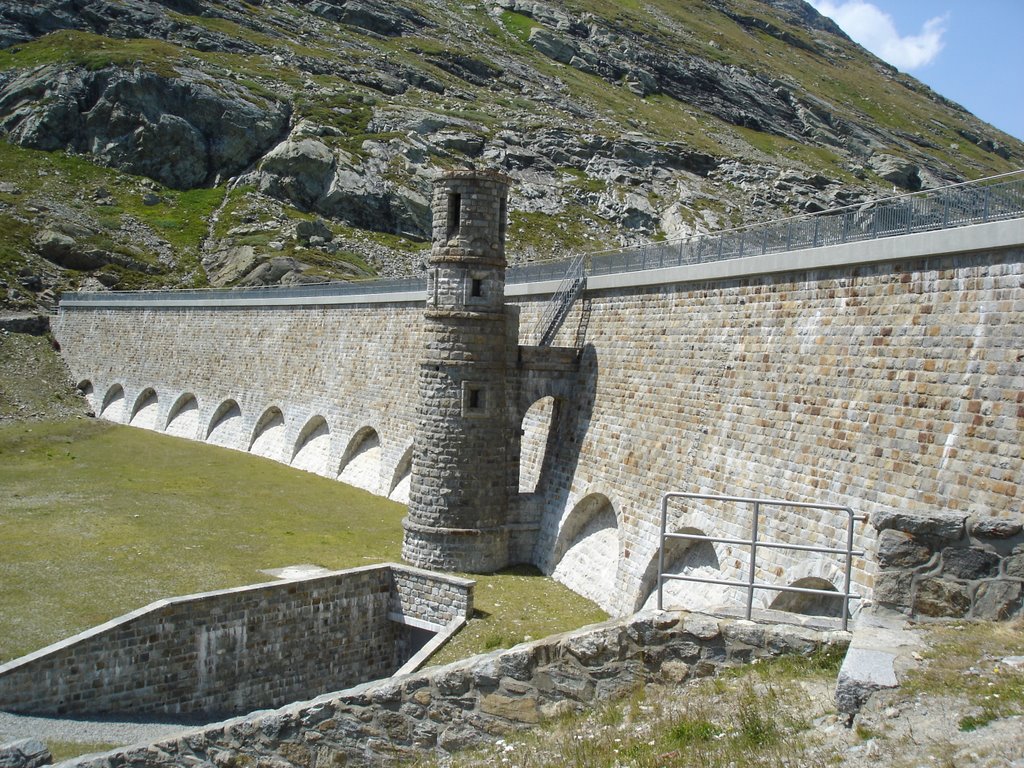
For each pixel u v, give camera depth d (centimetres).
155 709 2814
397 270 10325
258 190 11788
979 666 1109
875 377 2297
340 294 5919
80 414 7888
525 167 13812
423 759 1405
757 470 2630
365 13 18012
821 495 2359
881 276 2352
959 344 2081
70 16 14288
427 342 3641
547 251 11419
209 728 1541
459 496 3591
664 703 1272
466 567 3594
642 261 3584
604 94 18488
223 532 4088
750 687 1232
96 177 11694
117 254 9919
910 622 1264
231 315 7025
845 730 1088
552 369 3741
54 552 3656
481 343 3591
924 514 1278
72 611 3006
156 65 12662
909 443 2141
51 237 9775
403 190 11969
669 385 3180
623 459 3319
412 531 3634
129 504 4600
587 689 1348
